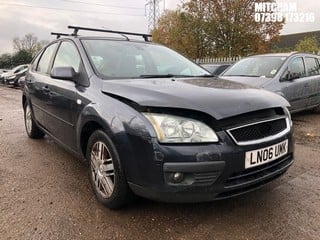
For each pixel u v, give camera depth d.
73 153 4.09
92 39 4.31
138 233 2.94
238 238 2.84
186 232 2.94
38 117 5.30
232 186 2.85
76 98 3.75
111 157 3.15
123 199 3.16
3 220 3.14
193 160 2.73
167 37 34.09
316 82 8.16
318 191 3.73
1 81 24.19
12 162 4.77
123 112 3.04
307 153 5.18
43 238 2.86
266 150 3.00
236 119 2.92
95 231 2.97
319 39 41.59
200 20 28.20
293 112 7.70
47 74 4.94
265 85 6.87
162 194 2.81
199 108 2.84
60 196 3.65
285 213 3.24
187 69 4.38
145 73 3.99
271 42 28.45
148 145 2.80
